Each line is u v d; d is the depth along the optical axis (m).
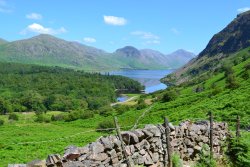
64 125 165.50
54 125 168.38
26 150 86.06
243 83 117.81
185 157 17.66
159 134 15.79
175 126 17.20
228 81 122.00
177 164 15.68
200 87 154.00
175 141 16.89
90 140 94.38
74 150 11.99
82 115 176.50
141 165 14.38
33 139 116.06
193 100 121.94
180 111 99.38
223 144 20.02
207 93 127.81
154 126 15.85
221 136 20.59
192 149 18.08
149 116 113.31
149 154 15.12
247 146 16.69
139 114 125.31
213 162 17.45
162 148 15.95
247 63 160.62
